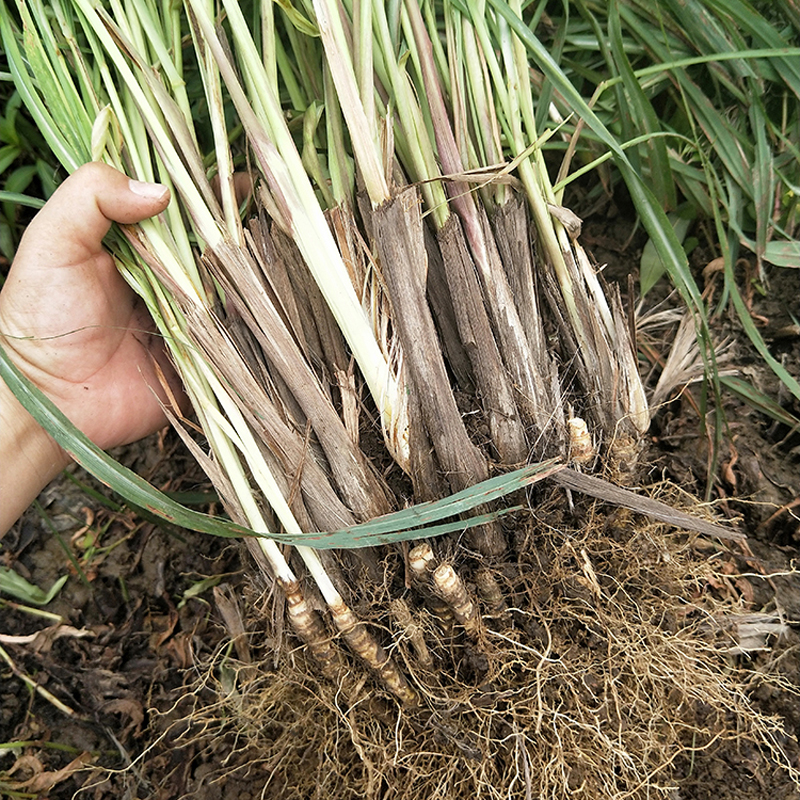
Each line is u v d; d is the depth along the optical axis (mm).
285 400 435
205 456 431
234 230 419
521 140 433
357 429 428
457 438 421
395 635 435
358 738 441
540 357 441
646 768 469
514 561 450
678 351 524
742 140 520
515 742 446
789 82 491
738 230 520
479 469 427
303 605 429
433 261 444
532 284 440
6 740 538
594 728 429
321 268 407
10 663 548
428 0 429
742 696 456
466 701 435
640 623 448
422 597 443
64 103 424
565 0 471
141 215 416
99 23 407
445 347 456
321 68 469
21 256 430
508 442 431
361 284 422
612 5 457
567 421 436
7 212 575
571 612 442
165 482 592
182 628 564
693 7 491
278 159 404
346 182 435
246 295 417
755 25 475
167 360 507
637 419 446
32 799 520
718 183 509
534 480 402
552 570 441
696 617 505
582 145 544
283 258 438
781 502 525
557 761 437
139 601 570
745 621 500
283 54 467
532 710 427
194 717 508
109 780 527
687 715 496
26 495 468
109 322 472
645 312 568
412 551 418
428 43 423
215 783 520
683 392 550
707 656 476
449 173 428
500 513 409
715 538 527
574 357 450
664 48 513
